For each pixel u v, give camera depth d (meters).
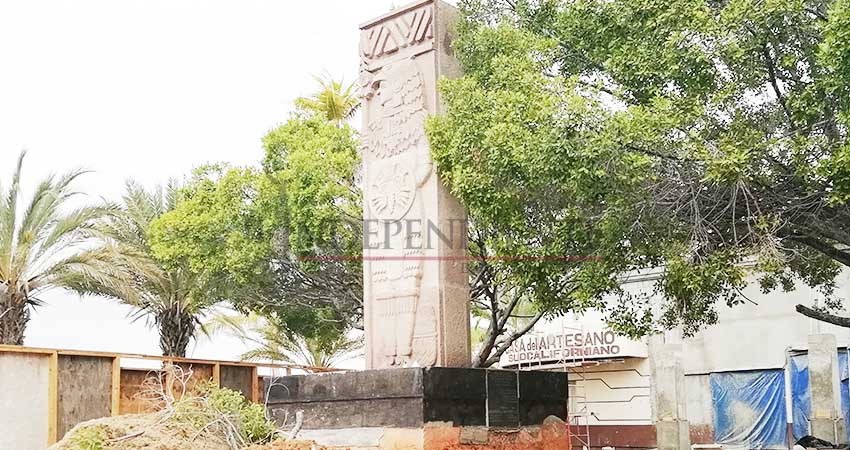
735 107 11.82
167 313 24.28
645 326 13.91
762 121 12.09
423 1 13.39
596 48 12.86
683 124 11.06
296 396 12.69
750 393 25.05
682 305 13.31
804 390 23.91
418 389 11.34
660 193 11.66
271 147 19.56
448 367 11.78
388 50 13.72
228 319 30.16
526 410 12.74
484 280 17.42
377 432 11.65
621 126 10.84
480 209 12.18
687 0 11.38
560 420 13.25
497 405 12.25
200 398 12.01
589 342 27.33
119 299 23.84
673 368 22.16
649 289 25.83
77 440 10.45
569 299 12.84
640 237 12.04
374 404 11.75
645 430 26.67
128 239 23.62
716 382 25.67
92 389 16.20
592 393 28.08
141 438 10.66
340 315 21.70
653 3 11.74
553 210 12.72
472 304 20.47
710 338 25.98
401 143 13.26
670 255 11.54
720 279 11.64
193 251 19.73
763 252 10.98
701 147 10.74
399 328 12.77
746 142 10.88
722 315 25.80
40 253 21.89
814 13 11.43
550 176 11.26
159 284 23.48
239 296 20.92
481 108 12.00
